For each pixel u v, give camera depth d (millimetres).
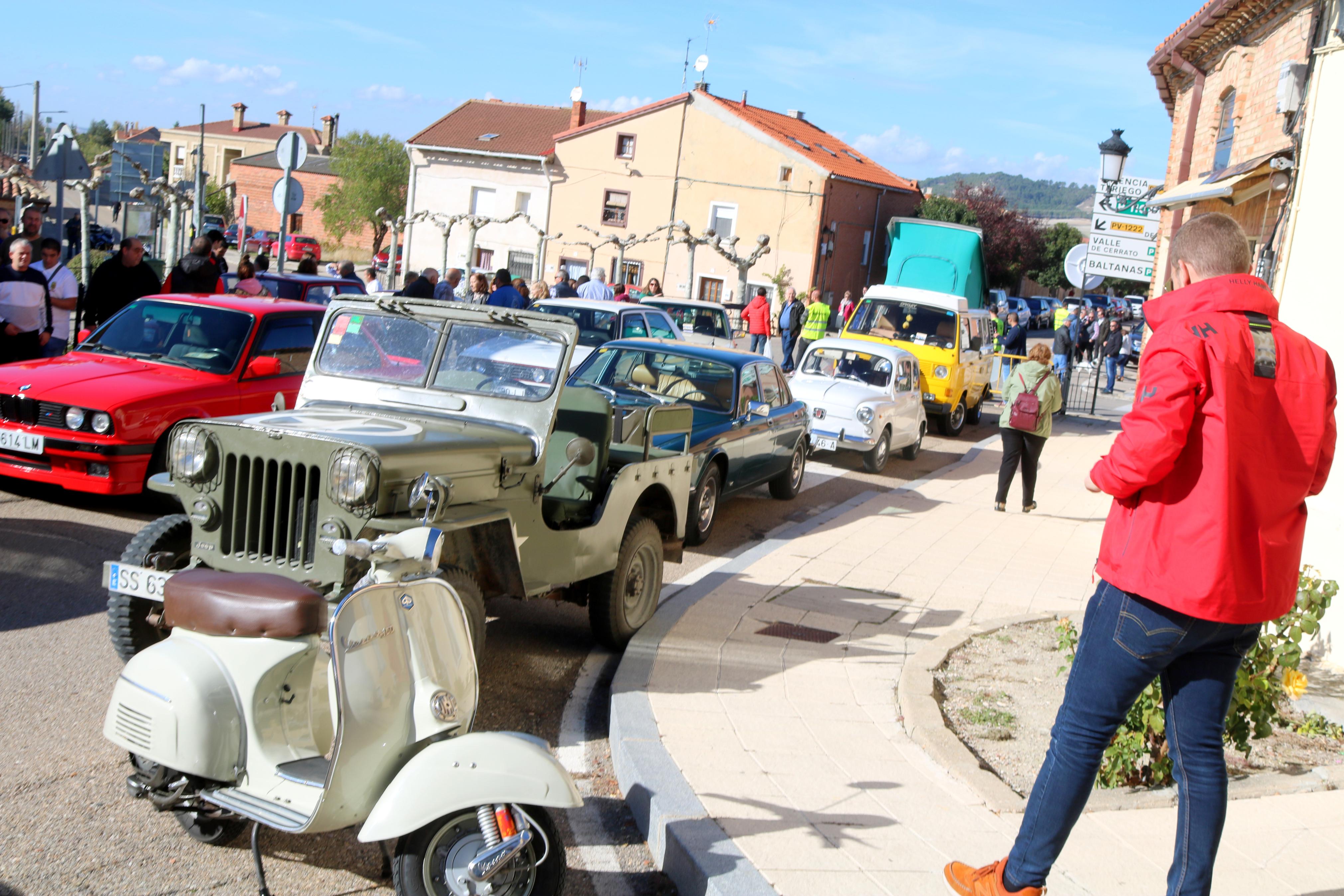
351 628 3439
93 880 3719
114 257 11742
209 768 3467
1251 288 3227
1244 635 3195
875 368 15695
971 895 3531
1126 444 3080
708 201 46656
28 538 7770
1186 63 19062
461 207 50531
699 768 4691
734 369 10812
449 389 5941
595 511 6426
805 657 6496
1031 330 60781
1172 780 4824
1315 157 7488
